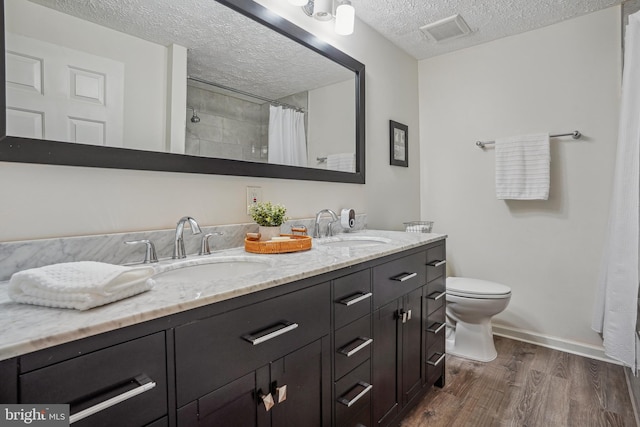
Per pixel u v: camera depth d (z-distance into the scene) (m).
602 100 2.12
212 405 0.72
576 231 2.22
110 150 1.03
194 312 0.69
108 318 0.57
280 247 1.25
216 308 0.73
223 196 1.37
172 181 1.20
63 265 0.70
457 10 2.09
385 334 1.33
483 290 2.05
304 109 1.74
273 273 0.92
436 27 2.27
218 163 1.33
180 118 1.22
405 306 1.47
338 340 1.08
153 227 1.15
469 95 2.62
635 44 1.69
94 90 1.01
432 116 2.81
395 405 1.40
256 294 0.81
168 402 0.64
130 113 1.09
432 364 1.69
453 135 2.70
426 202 2.83
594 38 2.13
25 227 0.89
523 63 2.39
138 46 1.11
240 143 1.43
